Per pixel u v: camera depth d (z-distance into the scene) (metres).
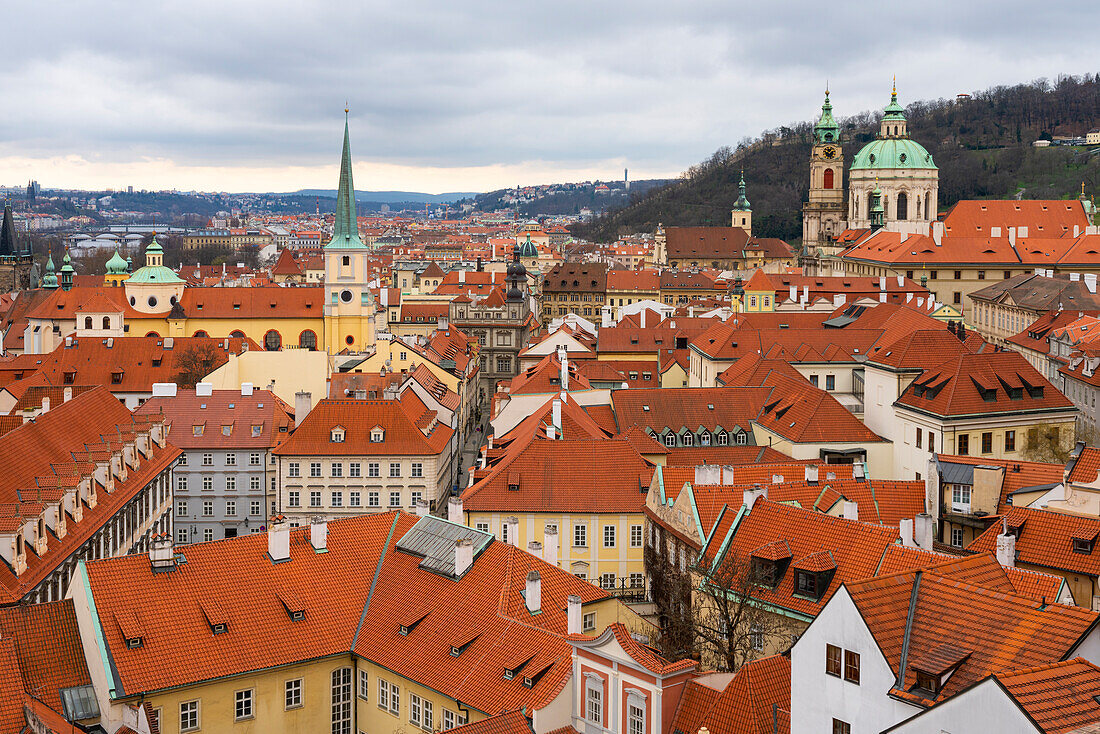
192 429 170.62
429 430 175.00
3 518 100.94
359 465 163.88
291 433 169.50
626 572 131.38
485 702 84.31
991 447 148.25
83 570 90.19
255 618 94.25
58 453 129.38
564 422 150.88
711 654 98.38
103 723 85.56
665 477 125.31
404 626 94.62
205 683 88.75
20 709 79.88
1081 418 176.75
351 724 96.25
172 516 155.62
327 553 101.31
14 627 88.19
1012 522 100.50
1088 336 197.12
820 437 156.12
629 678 77.50
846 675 67.69
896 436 159.38
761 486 112.38
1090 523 96.62
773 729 72.50
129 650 87.81
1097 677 57.50
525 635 87.19
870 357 176.88
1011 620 64.50
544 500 132.00
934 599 68.00
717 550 104.12
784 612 93.44
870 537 92.75
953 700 58.12
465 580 96.12
